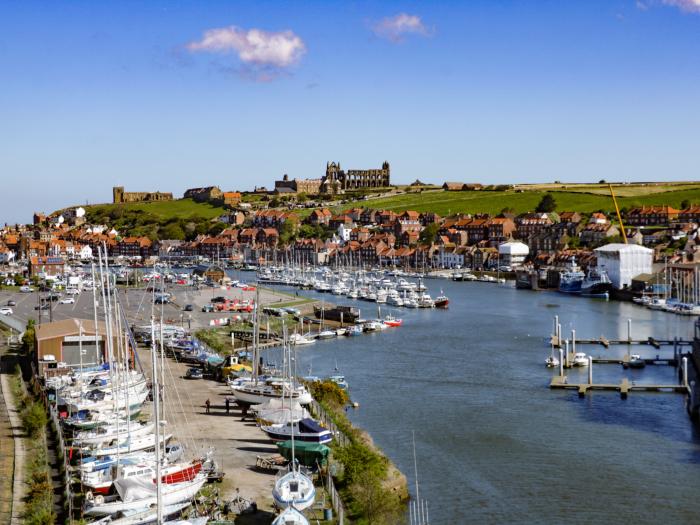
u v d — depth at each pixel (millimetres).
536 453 87500
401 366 134375
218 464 75375
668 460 85625
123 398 91938
